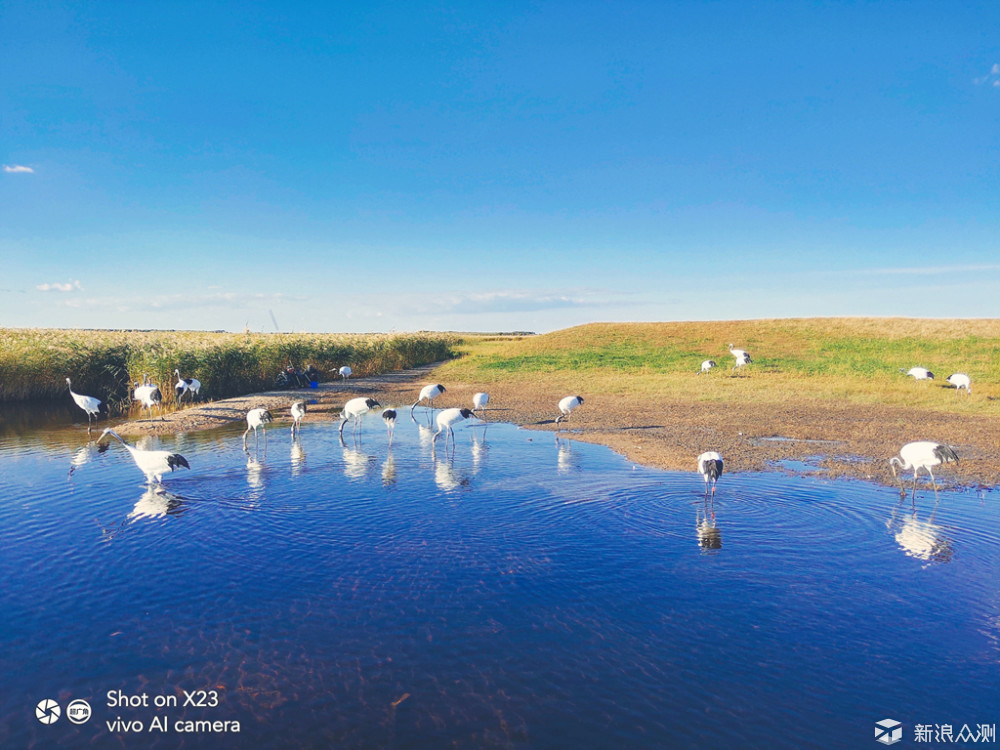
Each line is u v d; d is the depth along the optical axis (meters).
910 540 9.48
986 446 16.53
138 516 10.48
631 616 7.13
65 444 16.86
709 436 18.23
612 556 8.84
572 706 5.52
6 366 24.97
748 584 7.95
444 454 15.77
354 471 13.80
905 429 19.17
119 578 8.06
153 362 25.78
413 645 6.50
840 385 30.41
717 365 41.69
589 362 44.00
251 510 10.87
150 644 6.51
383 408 24.83
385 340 48.59
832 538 9.55
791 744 5.04
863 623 7.01
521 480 13.02
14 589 7.75
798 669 6.12
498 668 6.10
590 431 19.30
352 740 5.06
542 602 7.45
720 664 6.19
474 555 8.86
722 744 5.04
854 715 5.42
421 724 5.26
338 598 7.52
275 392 29.17
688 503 11.36
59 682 5.86
